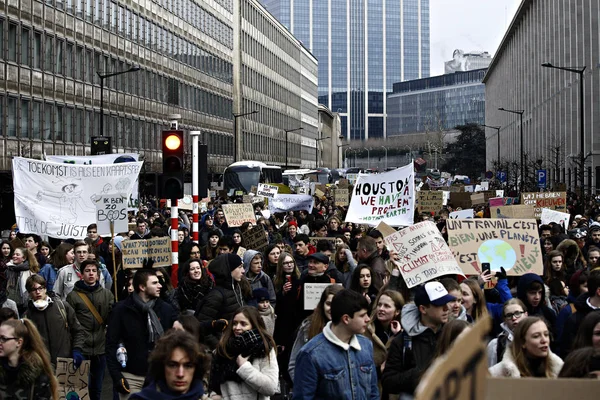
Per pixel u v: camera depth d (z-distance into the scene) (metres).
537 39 108.44
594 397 3.43
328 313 8.26
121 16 64.75
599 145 76.50
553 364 7.00
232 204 24.00
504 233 12.16
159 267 13.28
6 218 42.09
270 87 125.50
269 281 12.57
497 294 11.26
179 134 14.85
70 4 55.38
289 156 141.38
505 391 3.47
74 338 10.95
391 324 8.47
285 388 11.22
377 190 16.88
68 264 14.04
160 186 14.87
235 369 8.01
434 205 27.03
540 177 57.41
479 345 2.92
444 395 2.85
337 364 6.58
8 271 13.70
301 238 14.80
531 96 114.31
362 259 12.60
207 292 11.33
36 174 17.50
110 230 15.53
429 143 199.00
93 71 59.34
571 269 14.07
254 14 114.44
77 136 56.56
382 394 8.48
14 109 48.00
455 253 12.14
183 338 5.74
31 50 49.94
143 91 69.69
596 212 34.50
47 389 7.66
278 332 11.29
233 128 101.38
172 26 77.38
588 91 78.56
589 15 79.06
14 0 47.66
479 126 194.88
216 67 93.44
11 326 7.53
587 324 6.93
